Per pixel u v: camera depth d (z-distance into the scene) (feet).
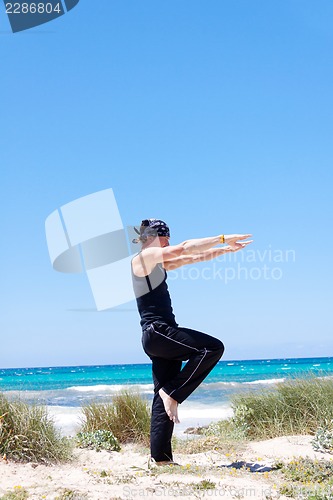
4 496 11.10
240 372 152.05
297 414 24.38
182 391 14.56
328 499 10.85
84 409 25.72
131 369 213.25
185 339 14.58
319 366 184.55
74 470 15.10
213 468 14.92
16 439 15.84
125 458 17.71
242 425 24.25
